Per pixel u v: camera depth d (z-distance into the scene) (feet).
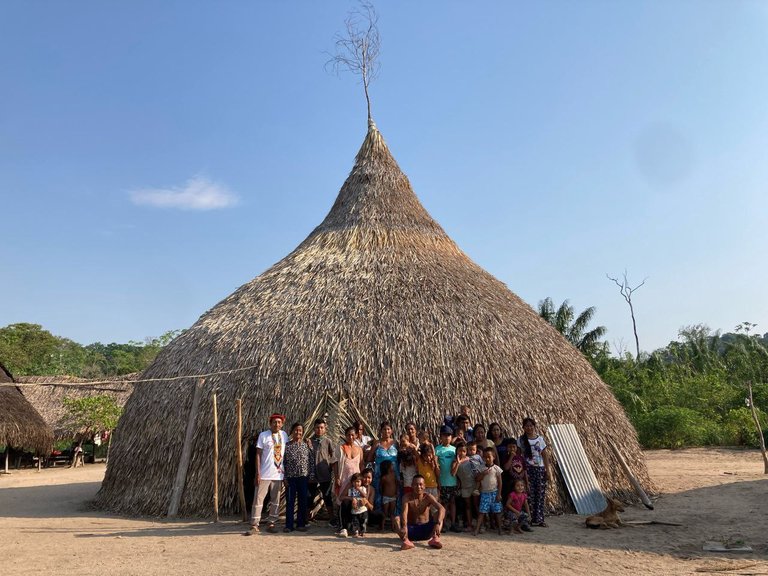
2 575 23.30
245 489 37.14
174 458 39.65
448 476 32.42
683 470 64.80
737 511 37.70
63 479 73.51
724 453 87.81
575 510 37.83
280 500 36.96
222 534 31.89
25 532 33.30
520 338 42.88
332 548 28.27
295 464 33.19
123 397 109.40
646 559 25.96
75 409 98.99
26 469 95.61
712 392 113.50
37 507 45.19
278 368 39.29
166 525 34.94
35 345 215.10
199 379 38.96
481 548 28.19
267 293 46.80
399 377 38.19
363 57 63.26
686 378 124.36
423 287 44.50
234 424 38.45
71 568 24.39
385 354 39.09
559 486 38.68
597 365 124.77
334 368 38.63
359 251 49.67
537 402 39.78
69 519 38.19
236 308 46.70
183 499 38.04
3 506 46.11
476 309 43.57
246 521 35.47
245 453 37.35
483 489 31.58
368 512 33.06
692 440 97.71
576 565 24.91
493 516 33.01
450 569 24.20
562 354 44.98
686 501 42.39
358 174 57.77
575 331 129.80
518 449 33.42
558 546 28.58
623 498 41.32
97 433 100.27
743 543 28.63
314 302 43.57
